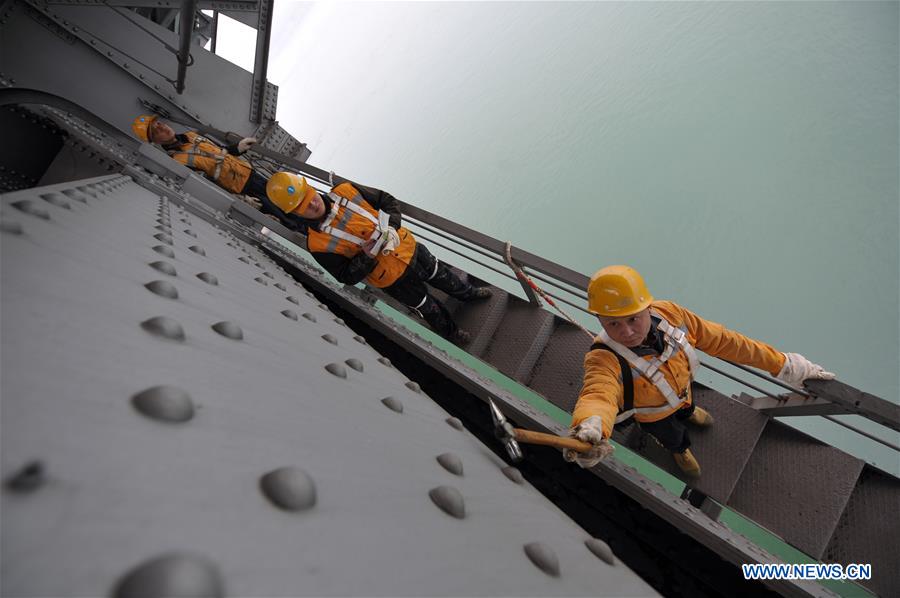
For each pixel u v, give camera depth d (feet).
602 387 8.39
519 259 14.17
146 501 1.63
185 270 5.22
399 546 2.36
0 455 1.45
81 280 3.09
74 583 1.20
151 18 31.22
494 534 3.37
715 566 9.83
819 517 11.07
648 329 8.87
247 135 31.53
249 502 1.98
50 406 1.77
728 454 12.10
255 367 3.55
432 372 14.47
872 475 11.36
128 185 11.01
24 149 17.81
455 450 5.16
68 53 26.53
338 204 15.66
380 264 16.34
